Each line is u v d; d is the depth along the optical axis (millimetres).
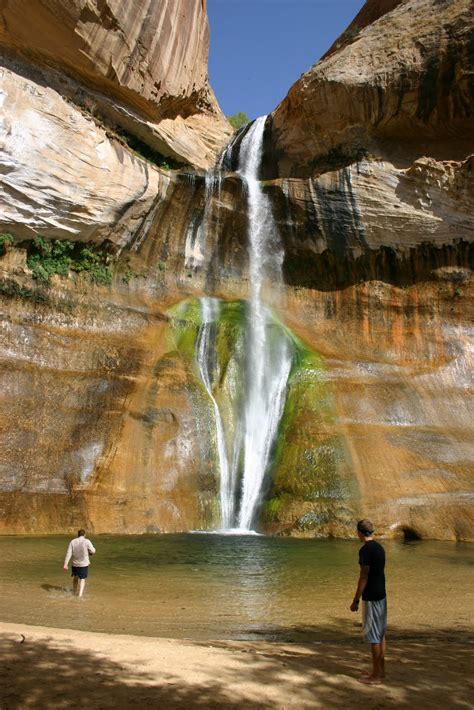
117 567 11922
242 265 27844
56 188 20938
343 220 26750
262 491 19953
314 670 5898
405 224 26328
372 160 26859
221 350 23203
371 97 26078
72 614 8375
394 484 18922
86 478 17531
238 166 30438
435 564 13391
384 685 5594
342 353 25109
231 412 21781
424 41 25406
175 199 25781
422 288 26797
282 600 9719
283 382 22922
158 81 24578
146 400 19875
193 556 13469
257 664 5949
